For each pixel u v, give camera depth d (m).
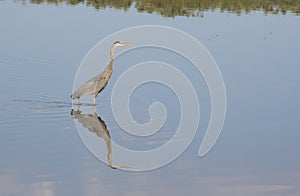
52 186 19.45
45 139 23.55
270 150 23.02
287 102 29.28
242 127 25.70
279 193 19.23
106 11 52.88
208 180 20.25
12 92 29.61
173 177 20.50
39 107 27.69
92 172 20.64
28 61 35.19
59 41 40.38
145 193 19.12
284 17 54.97
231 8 59.62
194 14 54.41
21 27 44.53
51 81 32.03
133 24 46.62
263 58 38.06
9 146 22.70
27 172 20.38
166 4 59.12
